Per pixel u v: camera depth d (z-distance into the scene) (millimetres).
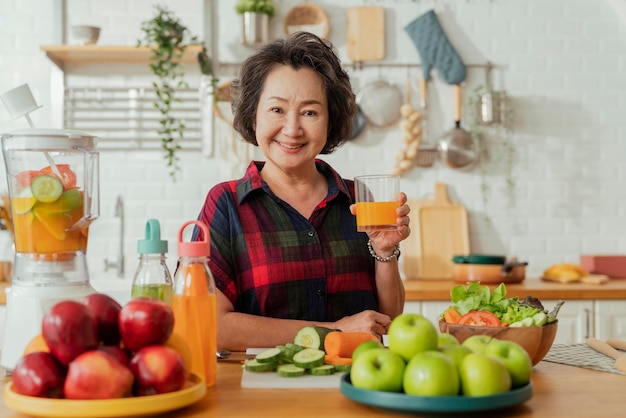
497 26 3971
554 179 3982
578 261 3980
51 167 1369
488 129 3963
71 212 1371
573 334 3328
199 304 1232
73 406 998
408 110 3865
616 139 4008
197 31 3848
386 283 1921
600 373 1395
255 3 3732
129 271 3807
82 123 3824
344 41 3922
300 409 1091
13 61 3793
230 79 3873
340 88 1886
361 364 1095
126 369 1037
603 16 3990
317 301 1866
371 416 1053
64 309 1049
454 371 1052
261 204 1903
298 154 1832
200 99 3863
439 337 1226
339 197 1970
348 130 1995
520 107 3977
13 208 1376
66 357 1047
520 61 3977
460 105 3939
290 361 1387
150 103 3846
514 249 3967
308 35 1875
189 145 3861
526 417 1062
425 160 3928
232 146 3863
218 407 1104
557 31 3982
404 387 1069
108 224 3820
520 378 1113
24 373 1042
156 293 1300
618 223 4004
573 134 3992
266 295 1839
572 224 3990
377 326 1636
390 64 3930
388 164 3912
